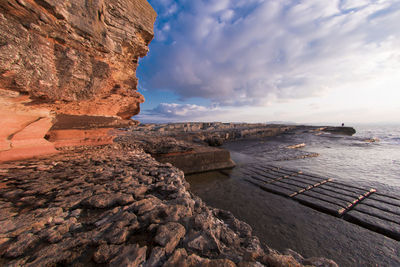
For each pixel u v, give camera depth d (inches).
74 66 189.6
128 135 1015.6
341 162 691.4
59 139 339.0
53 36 168.9
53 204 99.0
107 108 304.3
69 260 58.5
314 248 198.4
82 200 106.6
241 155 844.0
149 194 126.3
